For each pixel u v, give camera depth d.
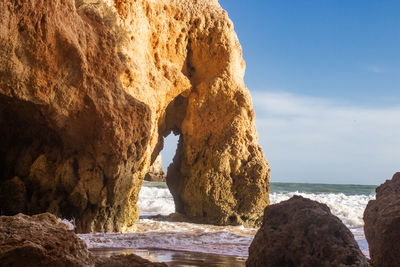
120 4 13.82
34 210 10.68
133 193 12.66
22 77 9.24
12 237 3.58
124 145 11.08
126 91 12.79
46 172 10.72
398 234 4.46
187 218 16.56
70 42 9.91
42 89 9.60
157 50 15.61
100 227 11.15
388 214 4.62
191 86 16.69
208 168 16.28
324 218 4.46
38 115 10.12
